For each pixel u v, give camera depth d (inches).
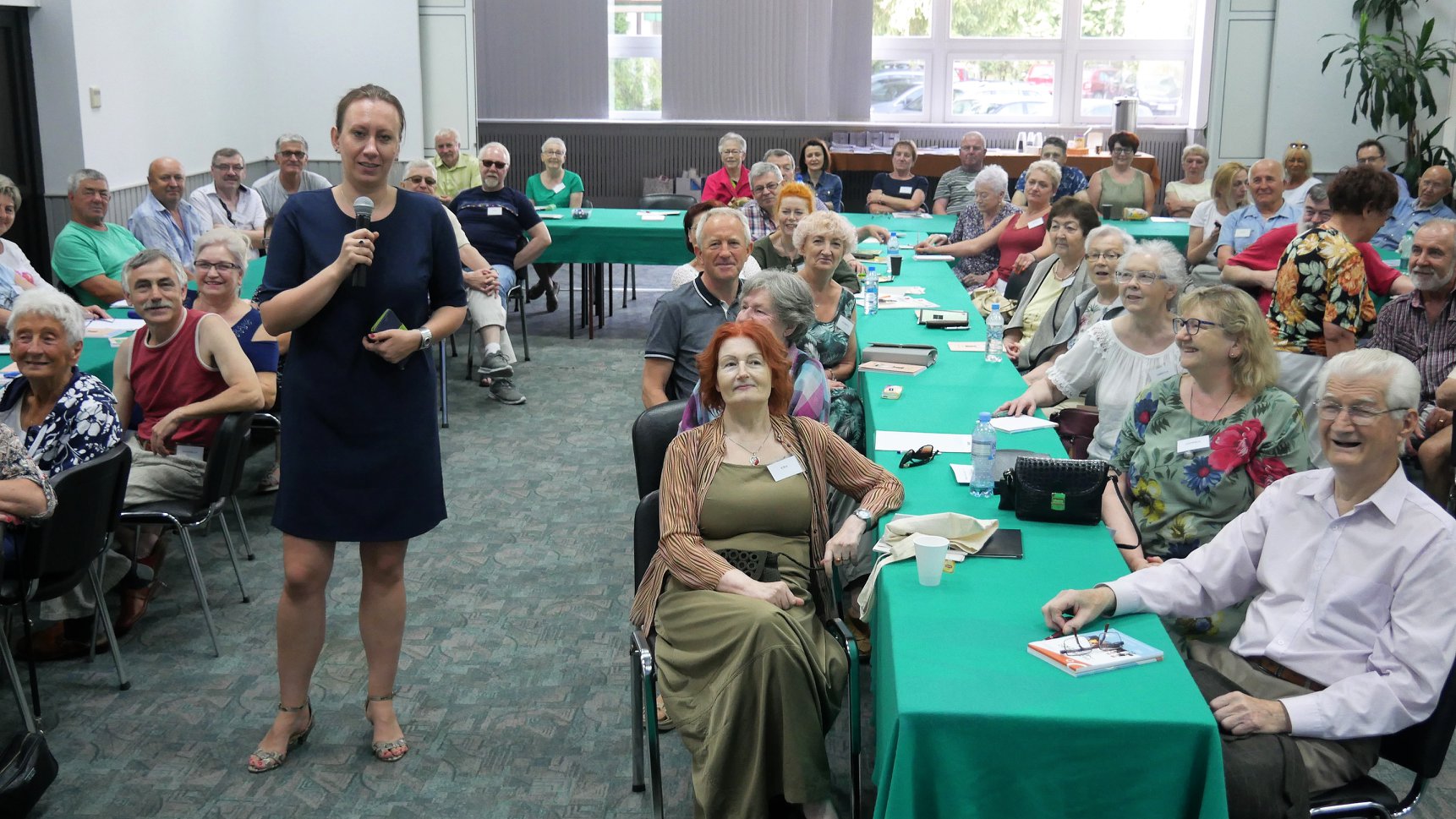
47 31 296.4
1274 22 424.2
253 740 126.7
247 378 155.6
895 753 77.5
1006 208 298.8
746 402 112.8
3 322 204.2
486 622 156.1
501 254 303.1
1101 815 77.4
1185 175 392.5
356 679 140.2
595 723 130.4
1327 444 90.3
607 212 357.1
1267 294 239.9
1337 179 173.6
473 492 207.9
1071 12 496.7
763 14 494.3
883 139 490.0
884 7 502.0
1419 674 85.9
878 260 281.0
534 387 281.4
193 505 149.3
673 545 108.7
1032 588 95.2
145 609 156.3
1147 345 147.3
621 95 515.5
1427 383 177.5
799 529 113.4
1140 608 94.3
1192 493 118.4
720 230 157.2
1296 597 94.6
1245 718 86.4
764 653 98.3
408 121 435.8
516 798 115.9
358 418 114.4
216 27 388.2
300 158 319.6
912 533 102.5
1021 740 76.2
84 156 303.3
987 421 116.0
